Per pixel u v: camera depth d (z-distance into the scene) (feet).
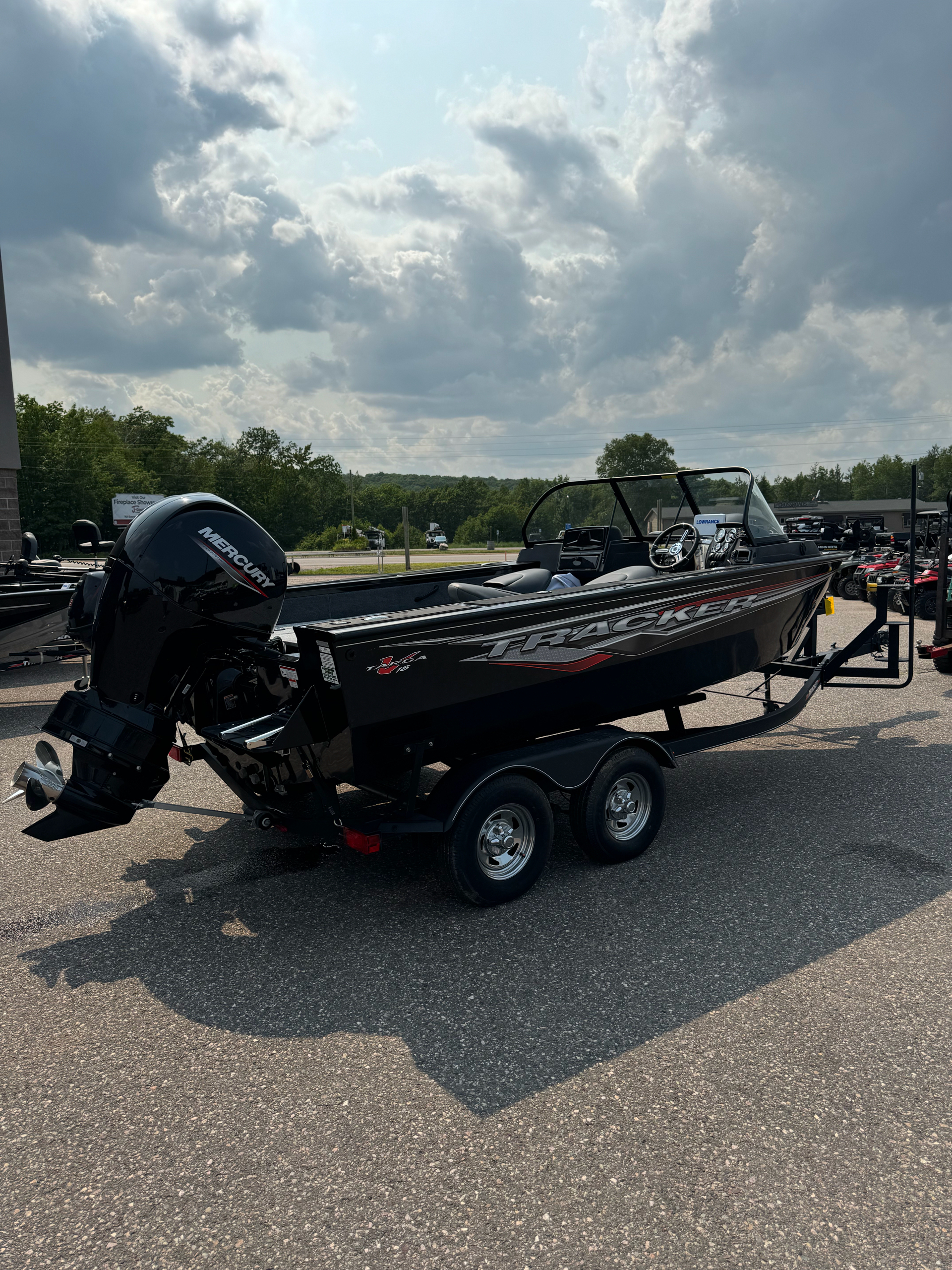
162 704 11.43
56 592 25.71
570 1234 6.37
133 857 14.25
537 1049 8.69
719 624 15.06
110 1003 9.80
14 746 21.38
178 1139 7.52
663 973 10.10
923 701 24.17
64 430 240.12
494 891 11.80
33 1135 7.62
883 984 9.75
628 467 56.90
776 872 12.94
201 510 11.16
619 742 12.89
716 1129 7.45
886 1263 6.04
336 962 10.60
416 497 424.05
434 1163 7.14
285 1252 6.29
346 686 10.16
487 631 11.35
